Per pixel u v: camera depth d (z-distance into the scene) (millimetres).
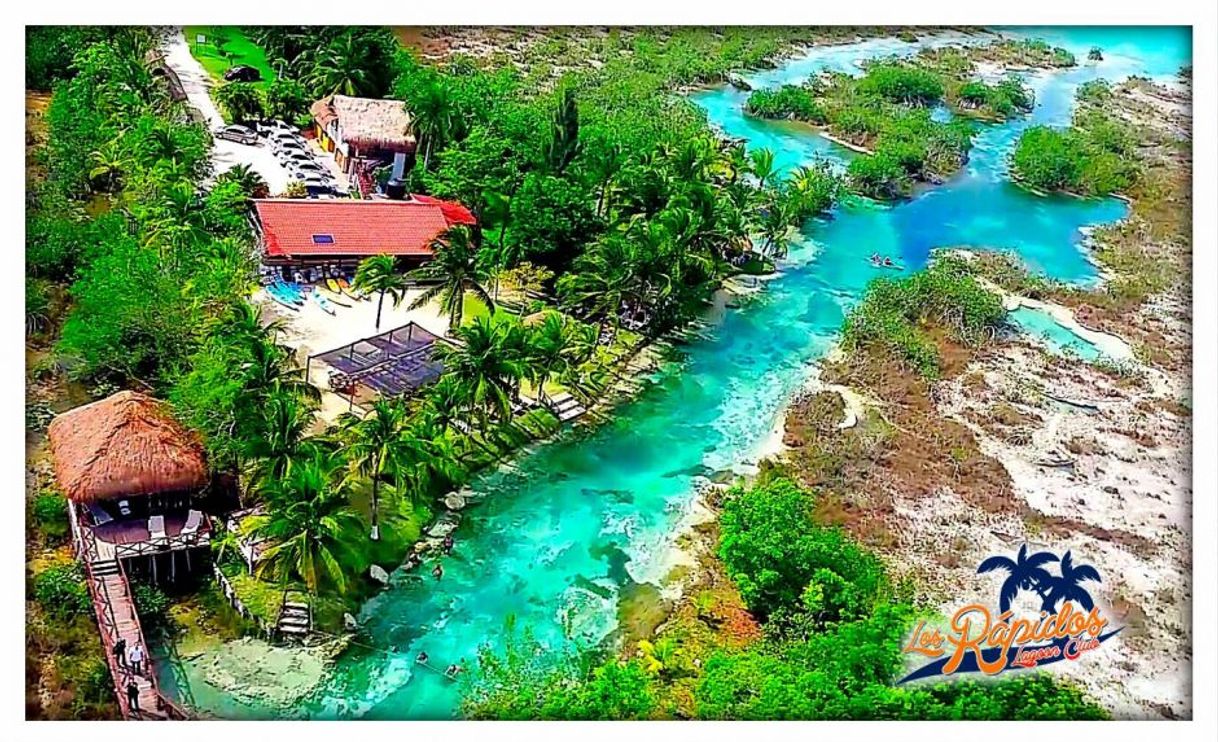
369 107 92188
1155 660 51406
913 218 103625
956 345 80438
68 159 77000
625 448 65812
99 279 61125
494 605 52812
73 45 94562
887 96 128625
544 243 77125
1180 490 64875
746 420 69938
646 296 78375
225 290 63281
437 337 68938
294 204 78375
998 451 67812
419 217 80625
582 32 133875
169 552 50344
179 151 79188
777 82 130875
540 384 66062
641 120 101500
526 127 90250
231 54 111750
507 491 60750
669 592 54375
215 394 53375
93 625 47656
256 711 45781
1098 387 75875
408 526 56562
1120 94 136875
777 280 89562
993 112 128750
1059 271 94562
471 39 126750
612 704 45781
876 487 63406
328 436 56750
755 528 53250
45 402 59062
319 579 51844
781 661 48500
